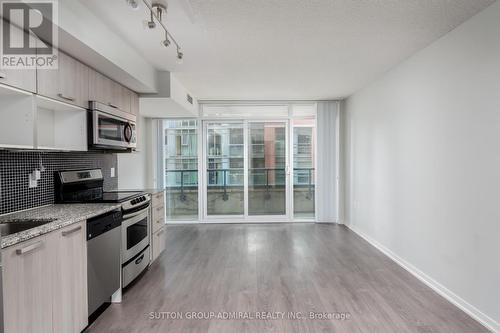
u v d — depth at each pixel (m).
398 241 3.56
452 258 2.61
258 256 3.84
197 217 5.91
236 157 5.87
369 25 2.53
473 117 2.37
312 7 2.22
